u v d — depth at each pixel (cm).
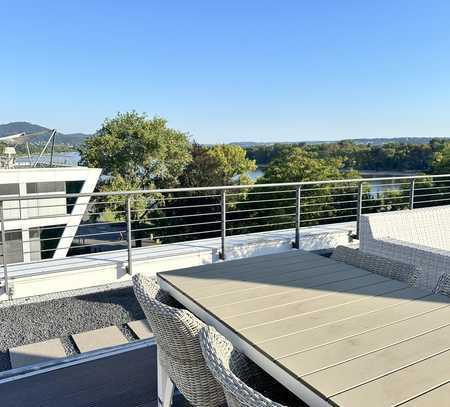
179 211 1805
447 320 137
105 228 1772
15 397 210
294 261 214
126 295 372
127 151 2139
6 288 349
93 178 1619
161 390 182
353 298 158
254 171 2670
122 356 252
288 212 1570
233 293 166
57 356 264
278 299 158
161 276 191
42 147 1892
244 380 125
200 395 140
